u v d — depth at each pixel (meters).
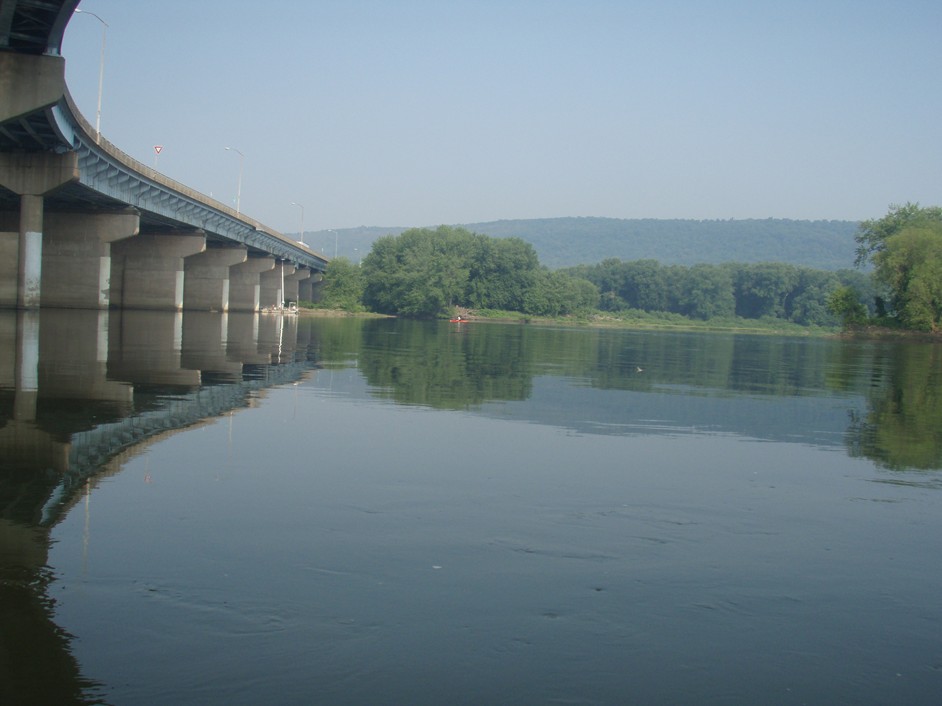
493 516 11.51
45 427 16.38
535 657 7.32
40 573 8.66
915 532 11.62
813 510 12.62
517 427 19.50
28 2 39.06
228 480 12.86
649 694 6.79
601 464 15.42
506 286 177.25
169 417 18.42
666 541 10.73
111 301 92.00
